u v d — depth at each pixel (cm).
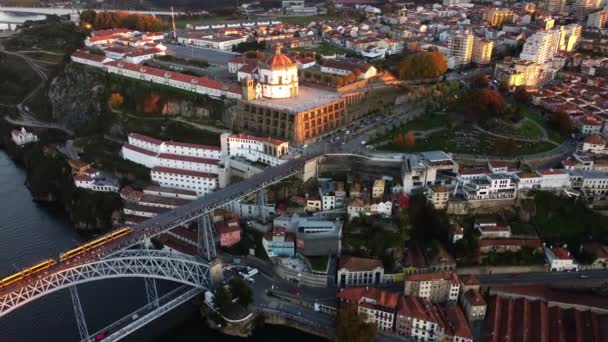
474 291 18550
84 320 17012
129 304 19450
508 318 18162
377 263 19638
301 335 18350
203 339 18175
